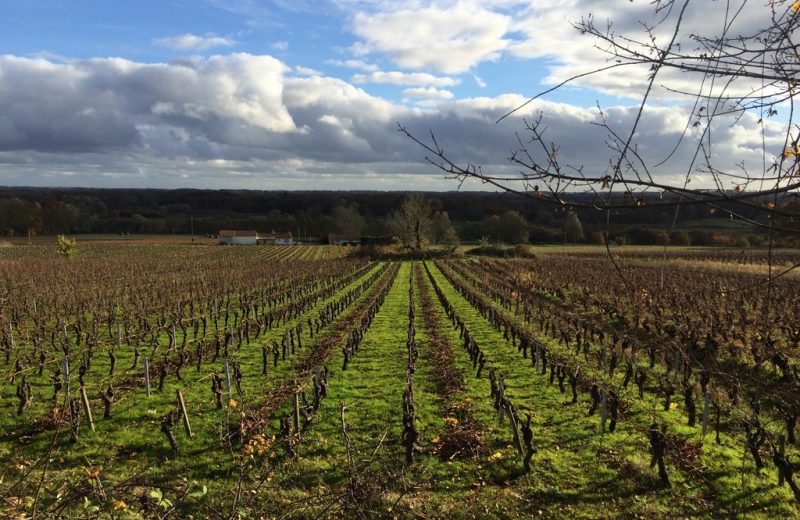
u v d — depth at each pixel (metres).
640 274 37.00
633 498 8.82
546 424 11.80
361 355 18.36
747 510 8.40
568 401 13.27
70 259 56.19
